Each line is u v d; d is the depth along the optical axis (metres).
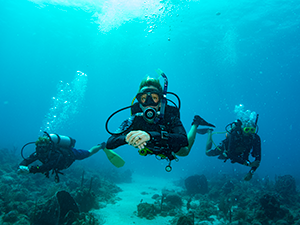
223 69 55.03
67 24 34.12
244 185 13.16
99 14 28.66
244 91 91.31
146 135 1.19
